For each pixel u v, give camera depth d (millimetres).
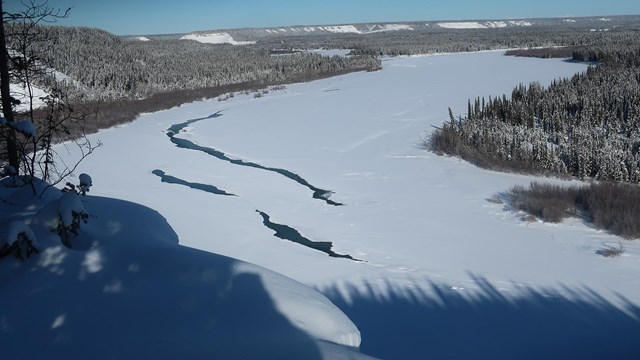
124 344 4062
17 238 5062
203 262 5312
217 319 4516
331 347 4258
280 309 4750
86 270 5117
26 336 4125
